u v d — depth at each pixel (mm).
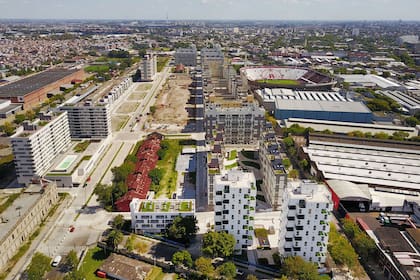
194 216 184000
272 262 164875
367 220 196750
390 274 152875
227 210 165375
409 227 188375
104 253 169875
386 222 192750
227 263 151125
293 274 145625
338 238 172500
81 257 166250
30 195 198750
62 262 163125
